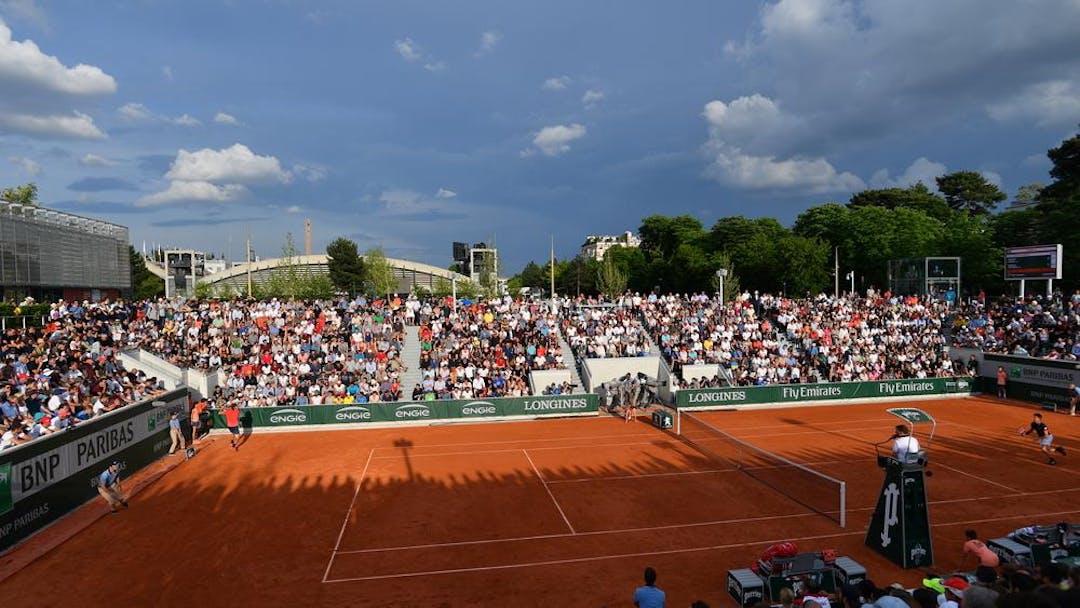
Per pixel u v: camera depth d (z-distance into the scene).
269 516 22.09
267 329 47.31
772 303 58.84
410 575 17.25
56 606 15.55
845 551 18.64
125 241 60.81
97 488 24.27
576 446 32.66
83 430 23.44
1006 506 22.39
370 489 25.30
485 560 18.23
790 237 100.94
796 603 13.60
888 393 45.09
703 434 35.31
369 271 108.44
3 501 18.81
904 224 94.44
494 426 38.19
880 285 94.88
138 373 35.25
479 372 43.16
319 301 56.38
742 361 46.91
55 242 49.31
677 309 56.94
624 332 50.94
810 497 23.53
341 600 15.82
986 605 9.69
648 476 26.78
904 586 16.33
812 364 48.12
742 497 23.75
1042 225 79.62
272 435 36.03
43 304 41.09
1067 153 85.75
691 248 112.56
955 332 53.22
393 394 40.47
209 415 35.91
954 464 27.84
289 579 17.05
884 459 18.25
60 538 19.91
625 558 18.28
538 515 22.00
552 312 54.91
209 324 47.59
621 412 42.09
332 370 42.69
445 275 122.44
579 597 15.87
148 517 22.03
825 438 33.75
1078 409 39.84
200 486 25.83
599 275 115.06
